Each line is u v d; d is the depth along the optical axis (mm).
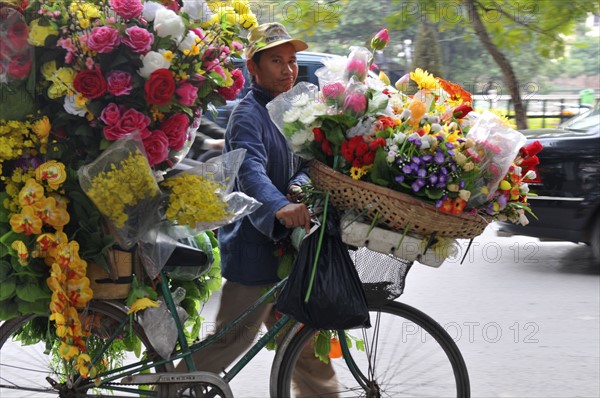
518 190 5109
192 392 5469
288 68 5734
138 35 4762
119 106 4883
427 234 5020
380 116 4980
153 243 5176
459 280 10984
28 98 4871
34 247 4957
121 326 5348
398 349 5879
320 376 5914
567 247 12930
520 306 9773
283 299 5176
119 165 4855
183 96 5004
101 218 5066
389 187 4938
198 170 5172
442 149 4812
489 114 5008
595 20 20125
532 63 20734
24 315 5418
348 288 5160
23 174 4941
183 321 5520
